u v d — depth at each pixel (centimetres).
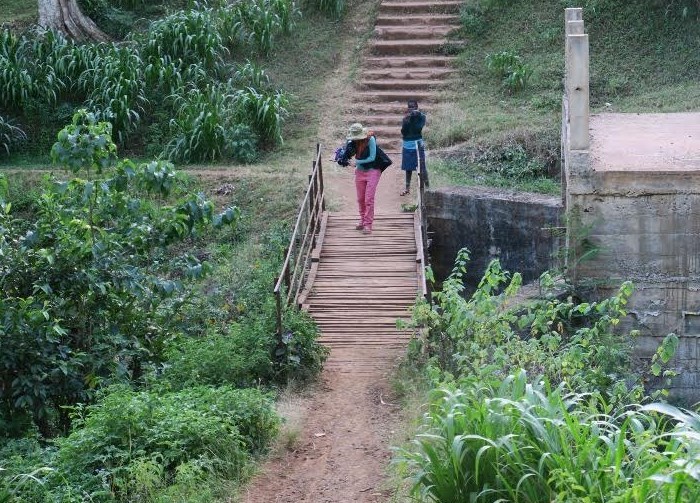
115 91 1955
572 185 1147
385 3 2288
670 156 1203
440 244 1600
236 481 761
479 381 725
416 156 1588
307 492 758
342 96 2095
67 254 916
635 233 1148
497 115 1945
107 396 826
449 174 1745
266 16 2192
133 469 711
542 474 568
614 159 1197
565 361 872
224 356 966
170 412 798
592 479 550
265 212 1712
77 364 912
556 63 2083
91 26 2233
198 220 977
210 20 2108
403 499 709
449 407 635
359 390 985
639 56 2091
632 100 1956
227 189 1769
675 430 552
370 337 1122
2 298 909
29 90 2034
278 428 861
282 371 998
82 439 760
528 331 1145
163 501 691
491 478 597
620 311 960
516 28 2197
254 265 1505
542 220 1488
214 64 2081
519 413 591
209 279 1478
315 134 1984
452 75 2109
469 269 1578
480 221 1555
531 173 1762
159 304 1051
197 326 1152
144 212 973
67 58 2059
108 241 930
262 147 1955
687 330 1153
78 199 935
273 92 2073
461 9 2241
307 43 2255
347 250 1368
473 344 889
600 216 1149
